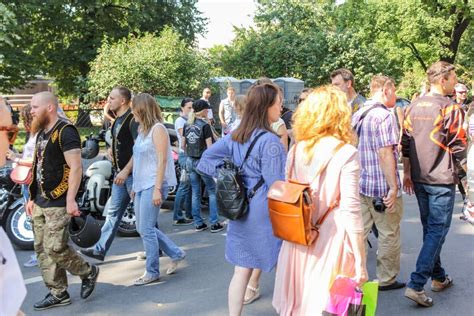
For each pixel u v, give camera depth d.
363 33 23.22
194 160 7.05
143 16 24.58
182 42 17.17
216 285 5.06
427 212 4.41
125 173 5.34
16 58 21.94
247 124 3.59
